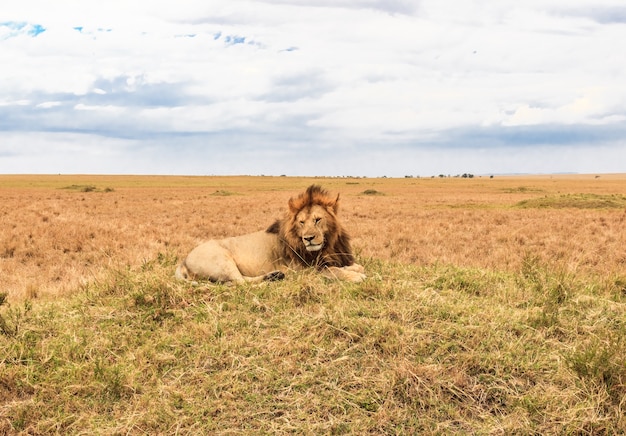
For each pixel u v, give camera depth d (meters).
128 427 4.62
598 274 11.38
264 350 5.64
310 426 4.49
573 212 30.34
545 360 5.21
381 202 45.00
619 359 5.02
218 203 41.50
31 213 28.41
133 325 6.51
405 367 5.03
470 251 15.36
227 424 4.61
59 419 4.79
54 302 7.84
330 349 5.54
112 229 21.05
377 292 6.86
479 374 5.06
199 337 6.01
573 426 4.43
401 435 4.40
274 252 8.05
